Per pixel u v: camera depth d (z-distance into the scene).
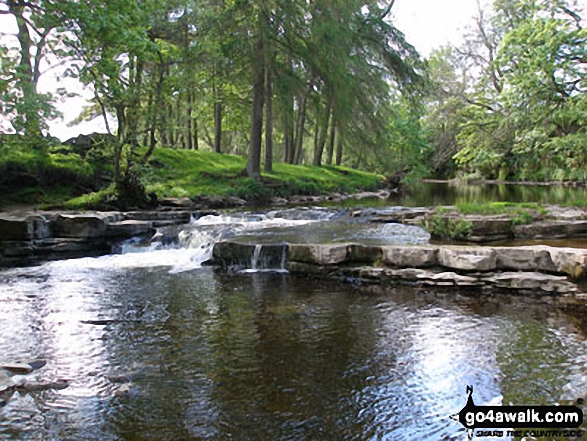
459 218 11.46
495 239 10.84
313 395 4.84
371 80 30.42
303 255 9.98
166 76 17.64
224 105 33.44
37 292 8.92
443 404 4.65
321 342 6.24
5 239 11.70
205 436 4.12
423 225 13.72
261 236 12.31
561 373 5.16
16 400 4.73
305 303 7.99
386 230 13.28
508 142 25.86
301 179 28.42
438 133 39.84
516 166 38.59
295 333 6.58
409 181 37.56
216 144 31.58
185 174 24.11
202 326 6.93
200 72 23.05
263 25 22.86
